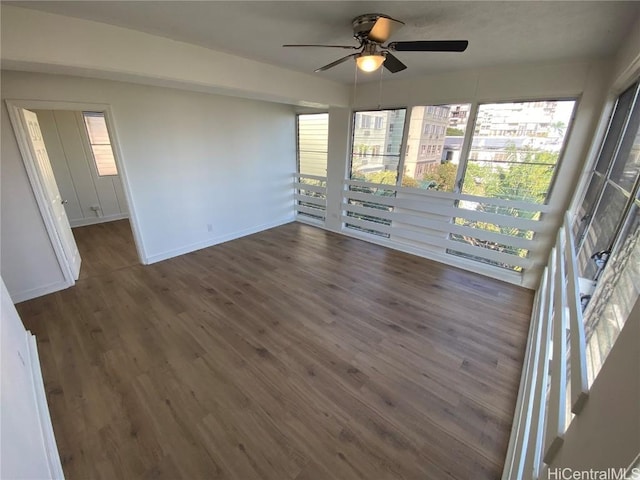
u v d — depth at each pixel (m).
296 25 2.04
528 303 3.05
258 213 5.31
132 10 1.82
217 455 1.58
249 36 2.28
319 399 1.91
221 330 2.59
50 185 3.26
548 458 0.79
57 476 1.42
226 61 2.75
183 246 4.32
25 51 1.81
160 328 2.61
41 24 1.83
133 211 3.70
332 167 5.00
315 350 2.35
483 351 2.36
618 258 1.11
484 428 1.73
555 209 3.03
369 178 4.62
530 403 1.44
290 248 4.57
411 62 2.91
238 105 4.49
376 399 1.91
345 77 3.71
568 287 1.34
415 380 2.07
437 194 3.86
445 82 3.43
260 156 5.03
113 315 2.80
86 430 1.70
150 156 3.71
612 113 2.46
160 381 2.04
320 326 2.65
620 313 0.88
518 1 1.61
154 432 1.69
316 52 2.68
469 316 2.82
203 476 1.49
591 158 2.63
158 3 1.72
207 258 4.16
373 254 4.33
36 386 1.83
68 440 1.65
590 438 0.56
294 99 3.65
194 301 3.05
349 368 2.17
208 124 4.20
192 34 2.24
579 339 0.86
